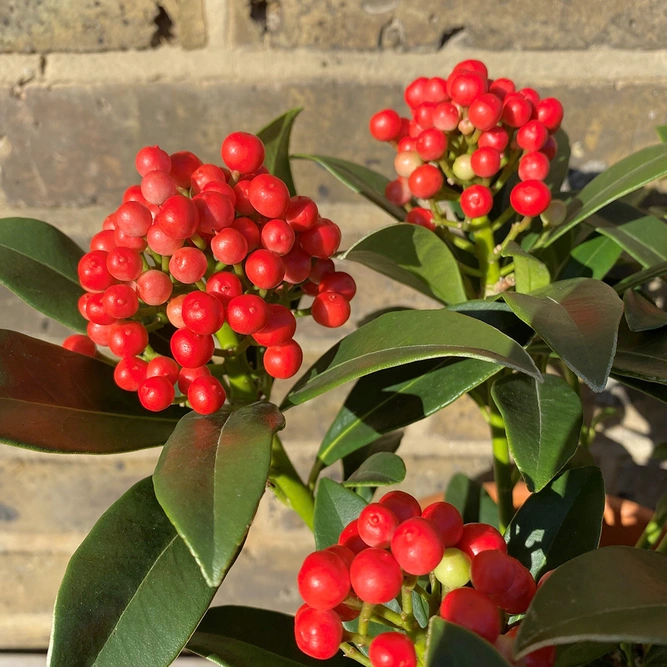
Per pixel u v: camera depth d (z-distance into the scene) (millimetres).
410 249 288
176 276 240
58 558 480
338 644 213
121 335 250
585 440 366
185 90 373
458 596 213
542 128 278
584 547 271
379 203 319
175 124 378
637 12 364
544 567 271
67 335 417
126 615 231
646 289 398
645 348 265
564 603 200
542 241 294
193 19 362
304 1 362
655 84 376
